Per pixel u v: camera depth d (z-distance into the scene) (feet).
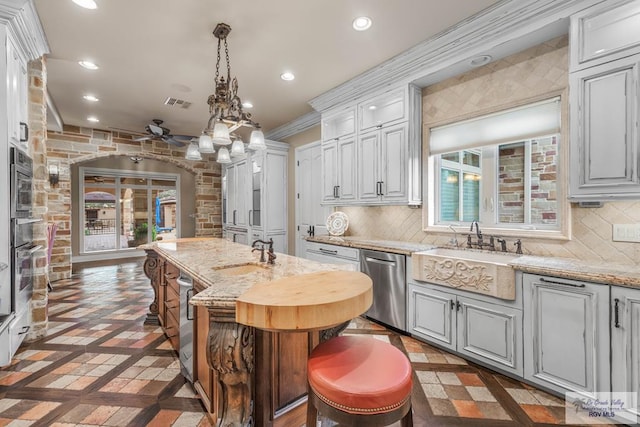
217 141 7.43
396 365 3.61
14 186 6.83
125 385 6.62
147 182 26.09
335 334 5.34
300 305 3.37
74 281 16.53
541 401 6.01
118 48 8.72
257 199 17.48
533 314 6.25
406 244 10.22
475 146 9.02
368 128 10.94
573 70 6.28
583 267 6.03
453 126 9.52
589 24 6.09
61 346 8.49
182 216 26.71
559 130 7.43
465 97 9.09
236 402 4.14
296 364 4.98
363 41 8.45
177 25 7.64
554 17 6.59
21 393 6.31
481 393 6.30
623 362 5.15
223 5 6.90
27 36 7.43
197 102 13.14
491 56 8.16
